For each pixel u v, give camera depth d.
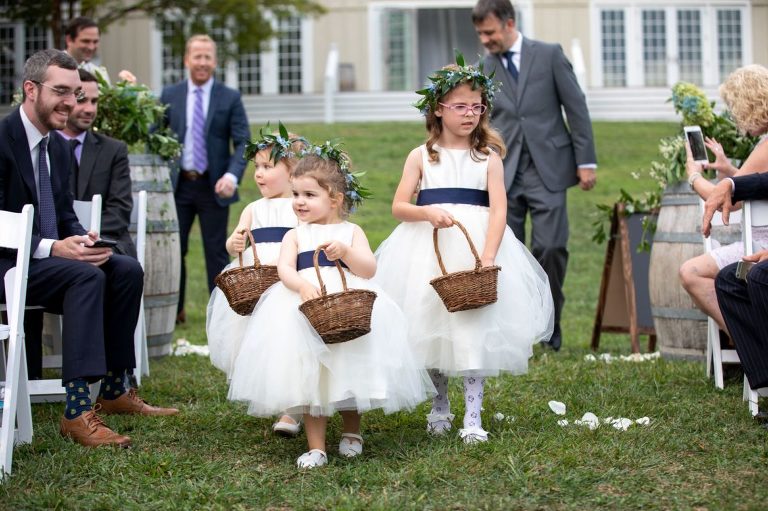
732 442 4.14
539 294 4.55
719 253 5.30
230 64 22.91
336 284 4.09
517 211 6.99
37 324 5.42
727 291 4.62
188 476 3.87
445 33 24.72
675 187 6.30
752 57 22.94
